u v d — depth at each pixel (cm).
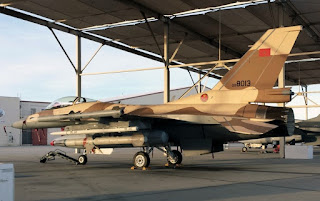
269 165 1380
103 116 1133
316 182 866
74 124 1361
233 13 1850
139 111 1284
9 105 4319
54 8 1778
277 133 1110
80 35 2173
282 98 1052
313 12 1833
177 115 1177
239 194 686
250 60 1134
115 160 1745
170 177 985
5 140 4303
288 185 812
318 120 2827
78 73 2181
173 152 1348
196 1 1692
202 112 1161
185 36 2139
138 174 1071
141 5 1744
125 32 2178
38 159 1834
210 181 893
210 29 2148
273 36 1102
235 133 1136
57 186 813
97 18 1938
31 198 655
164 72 1961
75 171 1178
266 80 1100
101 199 643
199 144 1192
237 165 1391
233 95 1148
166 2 1706
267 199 630
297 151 1819
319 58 2762
